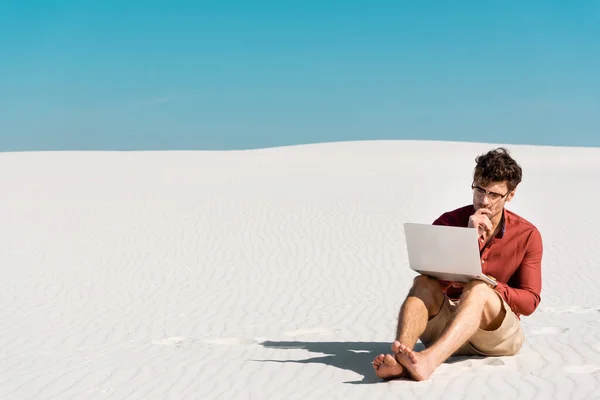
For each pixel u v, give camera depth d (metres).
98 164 43.03
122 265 14.23
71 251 15.66
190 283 12.53
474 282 5.93
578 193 23.95
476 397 5.44
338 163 45.47
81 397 6.08
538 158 51.16
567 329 8.02
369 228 17.70
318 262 14.24
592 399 5.34
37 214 20.44
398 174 34.38
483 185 5.95
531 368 6.17
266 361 6.97
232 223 18.58
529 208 20.56
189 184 28.56
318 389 5.88
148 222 18.94
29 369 7.14
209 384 6.24
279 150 60.03
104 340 8.51
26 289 12.16
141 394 6.07
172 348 7.88
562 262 13.70
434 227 5.82
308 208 20.69
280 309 10.26
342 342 7.86
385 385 5.80
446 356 5.78
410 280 12.50
